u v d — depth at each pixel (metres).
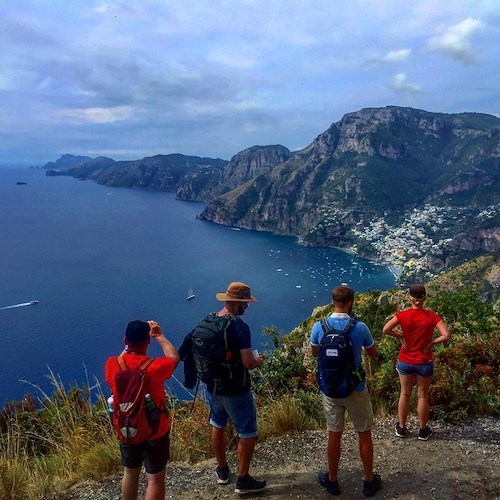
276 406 6.82
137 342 4.38
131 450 4.18
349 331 4.79
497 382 7.26
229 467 5.57
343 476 5.17
